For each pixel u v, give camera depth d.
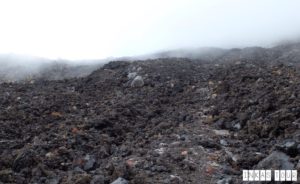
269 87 18.25
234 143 14.19
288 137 13.12
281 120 14.50
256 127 14.70
